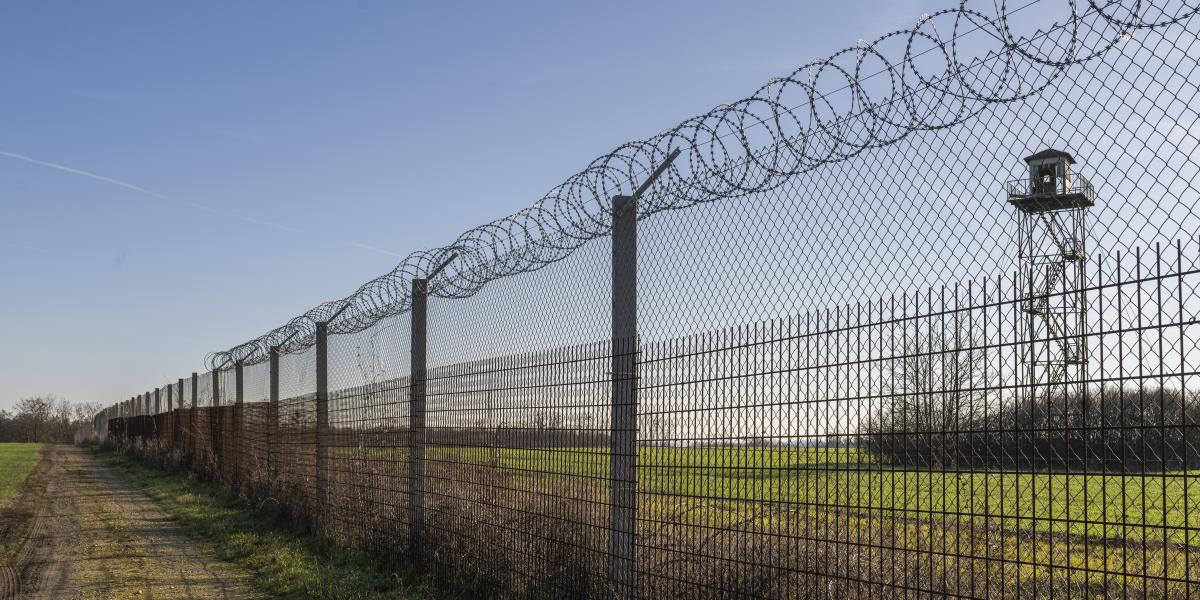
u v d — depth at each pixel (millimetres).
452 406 8078
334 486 10859
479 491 7516
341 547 10039
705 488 5012
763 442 4621
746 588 4648
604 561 5844
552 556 6414
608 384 5887
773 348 4617
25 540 12781
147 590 8867
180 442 25047
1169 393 3141
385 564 9000
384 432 9445
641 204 5801
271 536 11625
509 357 7164
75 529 13836
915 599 3855
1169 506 3283
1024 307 3541
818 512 4281
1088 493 3557
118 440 41906
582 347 6211
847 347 4211
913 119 4039
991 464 3566
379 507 9445
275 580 8844
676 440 5254
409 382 8883
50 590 9000
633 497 5574
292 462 12719
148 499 18547
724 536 4852
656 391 5438
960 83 3865
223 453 18438
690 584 5078
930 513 3793
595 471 5977
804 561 4379
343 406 10703
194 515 14727
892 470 3949
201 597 8484
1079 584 3471
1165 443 3182
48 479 25797
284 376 13828
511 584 6926
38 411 100250
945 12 3938
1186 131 3186
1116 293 3301
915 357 3910
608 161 6035
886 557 4113
